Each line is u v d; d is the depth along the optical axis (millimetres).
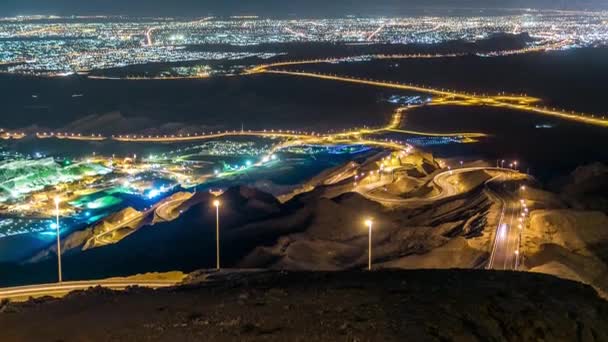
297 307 18016
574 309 19688
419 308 17734
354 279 22953
